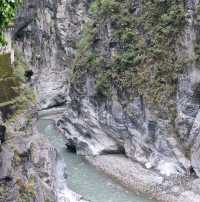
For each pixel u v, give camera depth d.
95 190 30.48
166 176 31.45
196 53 31.03
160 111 33.16
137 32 36.50
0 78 21.97
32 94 28.61
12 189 16.16
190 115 31.30
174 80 32.94
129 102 35.47
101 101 38.03
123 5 38.31
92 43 41.00
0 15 11.31
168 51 33.66
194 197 27.75
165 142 32.44
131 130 35.53
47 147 26.83
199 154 29.80
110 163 35.66
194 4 31.38
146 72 34.88
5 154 16.50
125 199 28.83
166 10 34.38
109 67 37.88
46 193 21.89
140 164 34.50
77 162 37.03
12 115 21.95
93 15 42.75
